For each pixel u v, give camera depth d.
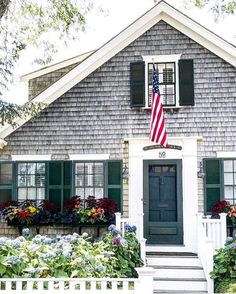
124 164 12.45
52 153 12.73
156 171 12.37
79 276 6.43
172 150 12.29
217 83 12.44
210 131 12.30
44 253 6.64
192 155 12.18
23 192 12.72
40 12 14.85
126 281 5.37
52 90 12.80
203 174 12.08
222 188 12.02
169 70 12.74
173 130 12.39
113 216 11.98
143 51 12.75
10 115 11.59
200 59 12.56
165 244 12.07
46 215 12.19
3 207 12.36
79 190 12.58
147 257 10.91
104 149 12.58
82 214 12.02
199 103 12.43
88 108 12.78
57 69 14.55
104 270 6.69
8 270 6.13
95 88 12.82
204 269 10.09
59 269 6.51
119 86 12.75
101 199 12.14
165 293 9.72
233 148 12.16
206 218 11.52
